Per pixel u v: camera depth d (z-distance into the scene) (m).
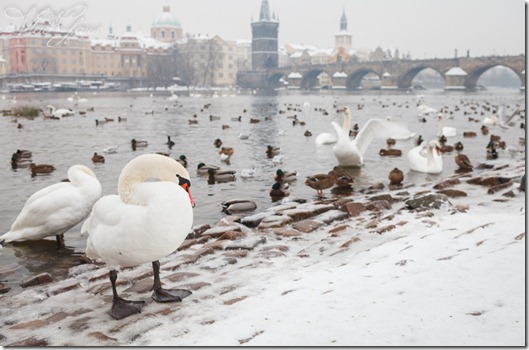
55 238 9.66
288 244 7.88
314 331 4.28
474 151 21.97
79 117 47.06
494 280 4.90
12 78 176.38
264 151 22.62
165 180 5.68
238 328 4.59
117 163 19.06
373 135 18.23
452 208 9.59
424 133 31.14
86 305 5.91
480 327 4.04
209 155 21.38
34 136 29.53
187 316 5.23
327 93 156.00
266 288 5.82
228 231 8.42
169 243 5.39
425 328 4.11
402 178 14.88
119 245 5.40
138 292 6.10
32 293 6.61
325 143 24.98
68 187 9.02
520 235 6.43
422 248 6.52
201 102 84.56
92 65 193.88
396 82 176.12
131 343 4.77
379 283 5.30
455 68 158.50
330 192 13.64
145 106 69.94
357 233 8.07
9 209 11.98
